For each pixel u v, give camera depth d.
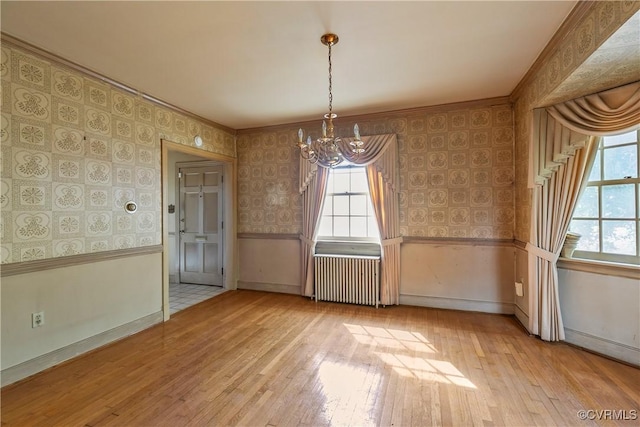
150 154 3.45
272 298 4.44
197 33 2.23
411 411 1.91
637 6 1.47
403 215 4.04
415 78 3.04
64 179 2.61
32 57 2.39
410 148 3.99
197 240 5.30
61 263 2.57
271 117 4.27
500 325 3.31
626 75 2.15
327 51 2.50
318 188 4.38
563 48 2.25
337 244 4.44
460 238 3.82
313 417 1.86
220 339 3.01
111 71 2.84
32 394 2.11
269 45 2.40
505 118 3.62
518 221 3.48
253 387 2.18
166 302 3.57
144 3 1.88
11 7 1.90
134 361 2.57
